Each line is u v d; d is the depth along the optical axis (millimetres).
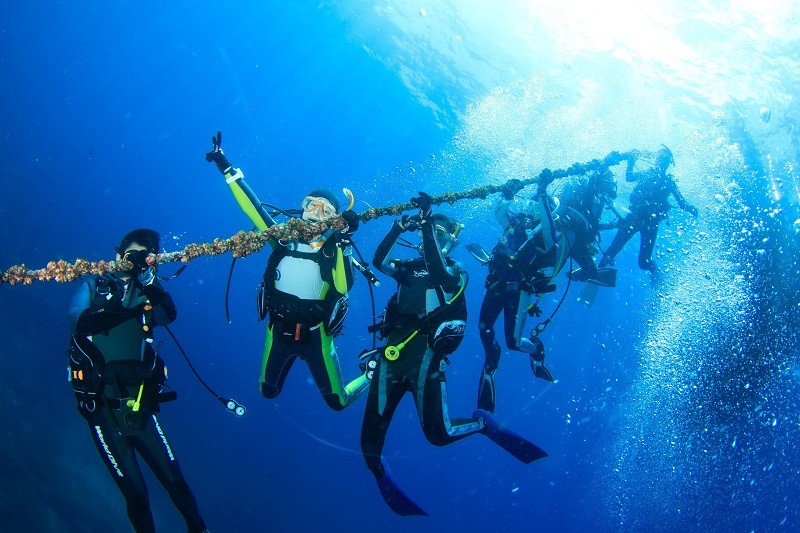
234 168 4184
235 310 27203
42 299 21344
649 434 16141
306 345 4281
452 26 18219
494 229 20953
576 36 15070
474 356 25172
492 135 18750
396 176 28016
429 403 4195
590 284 8828
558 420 22125
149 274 3816
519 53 16969
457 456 26094
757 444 14438
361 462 23828
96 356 3721
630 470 17234
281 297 4086
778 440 14133
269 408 21484
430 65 20953
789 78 12102
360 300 21953
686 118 14164
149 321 3756
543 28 15672
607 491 19156
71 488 16891
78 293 3721
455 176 21156
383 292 22000
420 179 26953
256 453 22781
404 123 26688
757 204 13242
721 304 13391
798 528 14961
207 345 25953
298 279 4086
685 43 13141
